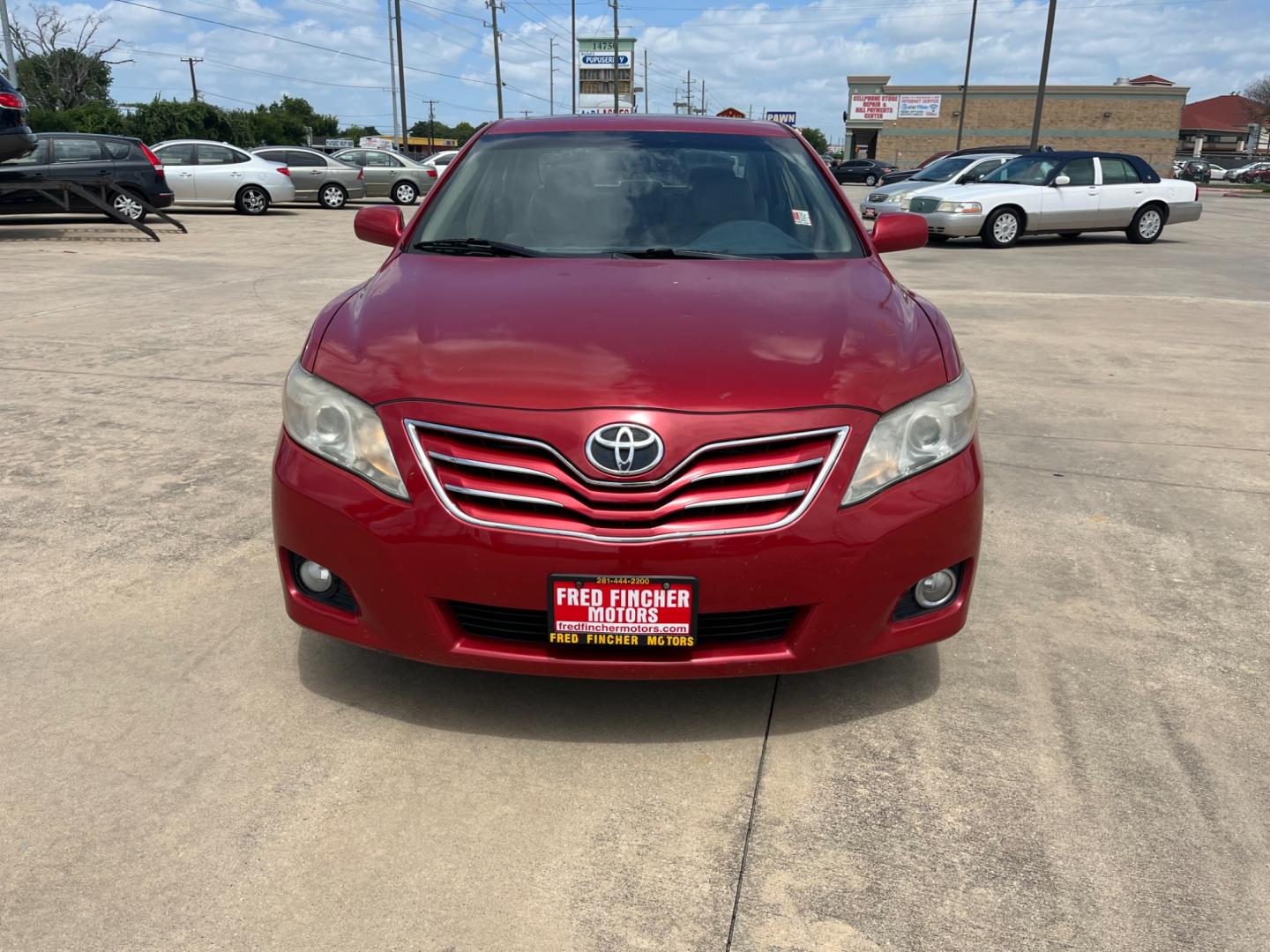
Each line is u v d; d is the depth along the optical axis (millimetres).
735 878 1910
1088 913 1832
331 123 81688
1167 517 3805
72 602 2930
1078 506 3910
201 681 2529
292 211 20531
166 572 3139
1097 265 12016
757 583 2068
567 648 2146
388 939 1749
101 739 2285
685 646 2092
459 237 3197
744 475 2066
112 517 3568
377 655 2676
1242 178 54719
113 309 7695
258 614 2883
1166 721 2453
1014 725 2422
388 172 22047
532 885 1883
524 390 2109
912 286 9945
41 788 2109
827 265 2984
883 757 2283
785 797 2143
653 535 2031
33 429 4586
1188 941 1772
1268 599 3143
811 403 2123
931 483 2193
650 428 2039
